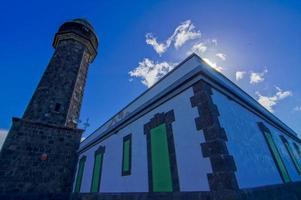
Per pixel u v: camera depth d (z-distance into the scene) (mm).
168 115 6086
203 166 4305
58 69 15883
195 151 4652
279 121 12219
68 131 14211
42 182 11664
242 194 3805
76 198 11156
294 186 7812
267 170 6223
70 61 16844
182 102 5699
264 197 4879
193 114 5129
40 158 12172
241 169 4574
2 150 11008
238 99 7059
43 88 14492
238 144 5203
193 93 5398
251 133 6699
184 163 4832
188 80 5684
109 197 7895
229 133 5027
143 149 6801
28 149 11898
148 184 5898
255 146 6391
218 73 7109
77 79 16406
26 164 11484
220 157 3986
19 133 11977
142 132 7258
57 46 17938
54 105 14156
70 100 15023
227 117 5469
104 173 9133
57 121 13750
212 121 4492
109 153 9453
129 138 8078
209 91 5293
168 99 6383
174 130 5594
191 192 4348
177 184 4797
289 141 11828
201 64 5996
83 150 13383
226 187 3658
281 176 7102
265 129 8484
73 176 13172
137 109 8055
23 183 10969
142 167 6496
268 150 7402
